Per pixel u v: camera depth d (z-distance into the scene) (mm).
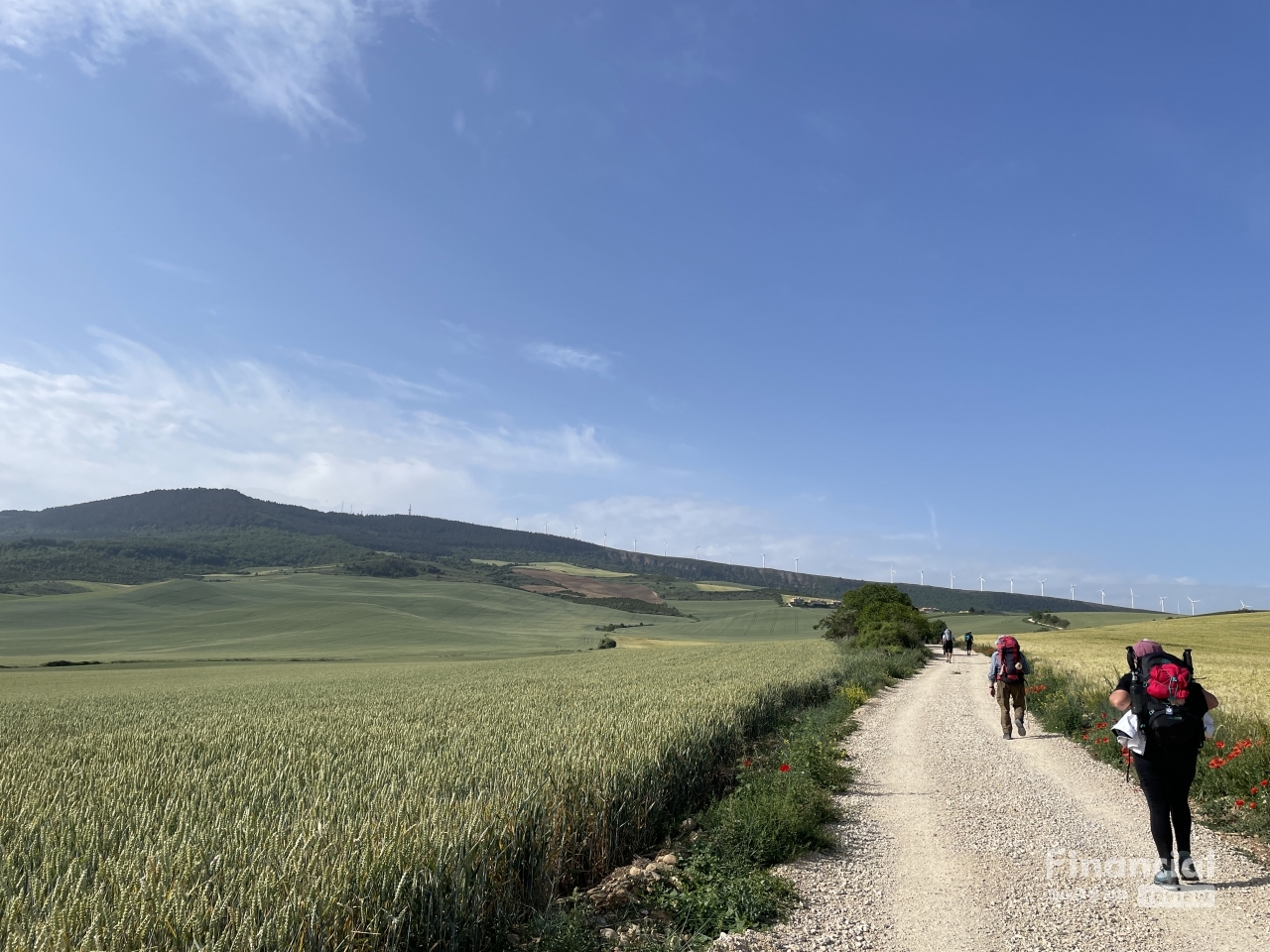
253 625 131500
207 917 4293
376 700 24625
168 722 19172
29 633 119875
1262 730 11180
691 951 5477
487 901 5852
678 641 118250
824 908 6203
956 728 17797
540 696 22547
